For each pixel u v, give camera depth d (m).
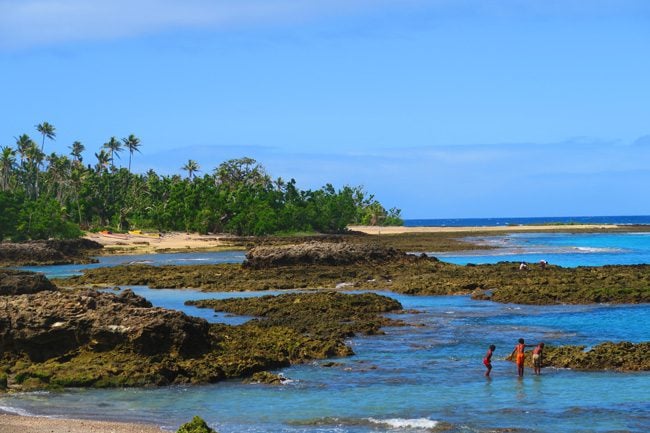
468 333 43.62
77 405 28.14
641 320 47.97
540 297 57.50
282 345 37.28
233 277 76.56
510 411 27.30
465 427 25.33
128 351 33.19
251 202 190.62
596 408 27.59
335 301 52.84
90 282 76.25
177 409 27.64
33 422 25.47
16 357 33.56
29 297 35.53
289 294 57.91
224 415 26.88
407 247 133.62
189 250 133.62
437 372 33.75
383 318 48.22
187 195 190.75
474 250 126.69
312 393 29.98
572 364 34.53
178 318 34.19
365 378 32.53
